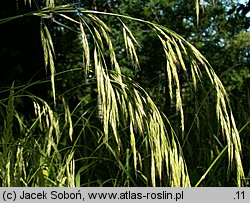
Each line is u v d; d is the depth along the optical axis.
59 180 0.38
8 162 0.36
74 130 0.55
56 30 1.73
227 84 1.72
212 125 0.53
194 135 0.54
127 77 0.37
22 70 1.18
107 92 0.35
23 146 0.38
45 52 0.37
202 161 0.51
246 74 2.38
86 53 0.36
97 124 0.57
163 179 0.45
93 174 0.49
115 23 2.21
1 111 0.41
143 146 0.44
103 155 0.47
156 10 2.78
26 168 0.41
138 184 0.46
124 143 0.49
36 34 1.19
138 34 2.47
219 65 2.61
